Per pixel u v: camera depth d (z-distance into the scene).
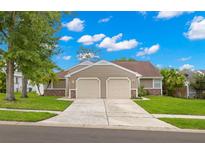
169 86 35.25
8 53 17.61
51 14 18.03
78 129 9.74
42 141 7.46
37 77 20.34
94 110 15.81
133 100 23.31
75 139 7.87
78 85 27.22
